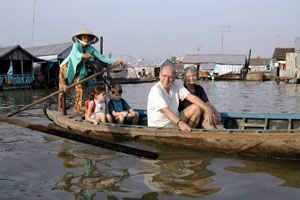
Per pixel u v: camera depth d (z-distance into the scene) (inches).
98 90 215.8
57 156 166.1
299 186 121.4
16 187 125.7
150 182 127.0
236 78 1362.0
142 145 183.3
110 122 220.2
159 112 182.9
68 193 119.0
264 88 765.3
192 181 127.6
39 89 868.0
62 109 275.6
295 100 464.8
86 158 161.6
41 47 1093.1
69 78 255.1
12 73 838.5
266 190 117.9
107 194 116.8
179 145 174.1
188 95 178.5
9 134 222.8
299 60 933.2
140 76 1544.0
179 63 2080.5
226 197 112.4
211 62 1530.5
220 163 149.4
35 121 278.4
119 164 150.4
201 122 185.2
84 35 252.5
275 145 149.3
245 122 206.1
